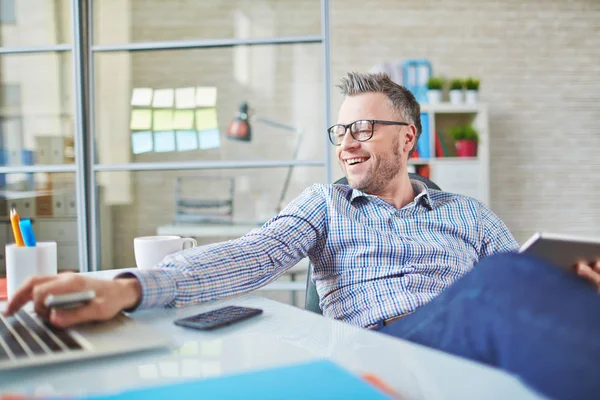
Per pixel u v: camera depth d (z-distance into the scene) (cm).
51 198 294
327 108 280
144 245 107
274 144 420
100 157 368
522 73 411
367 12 407
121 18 404
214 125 376
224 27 412
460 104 366
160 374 55
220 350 64
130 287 76
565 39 411
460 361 57
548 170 415
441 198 139
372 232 123
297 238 118
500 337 55
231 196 405
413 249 122
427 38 408
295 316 83
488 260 65
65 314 67
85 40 285
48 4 371
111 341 62
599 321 49
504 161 413
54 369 57
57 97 325
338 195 130
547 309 53
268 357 61
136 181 380
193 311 87
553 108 413
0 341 62
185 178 396
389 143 133
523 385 49
